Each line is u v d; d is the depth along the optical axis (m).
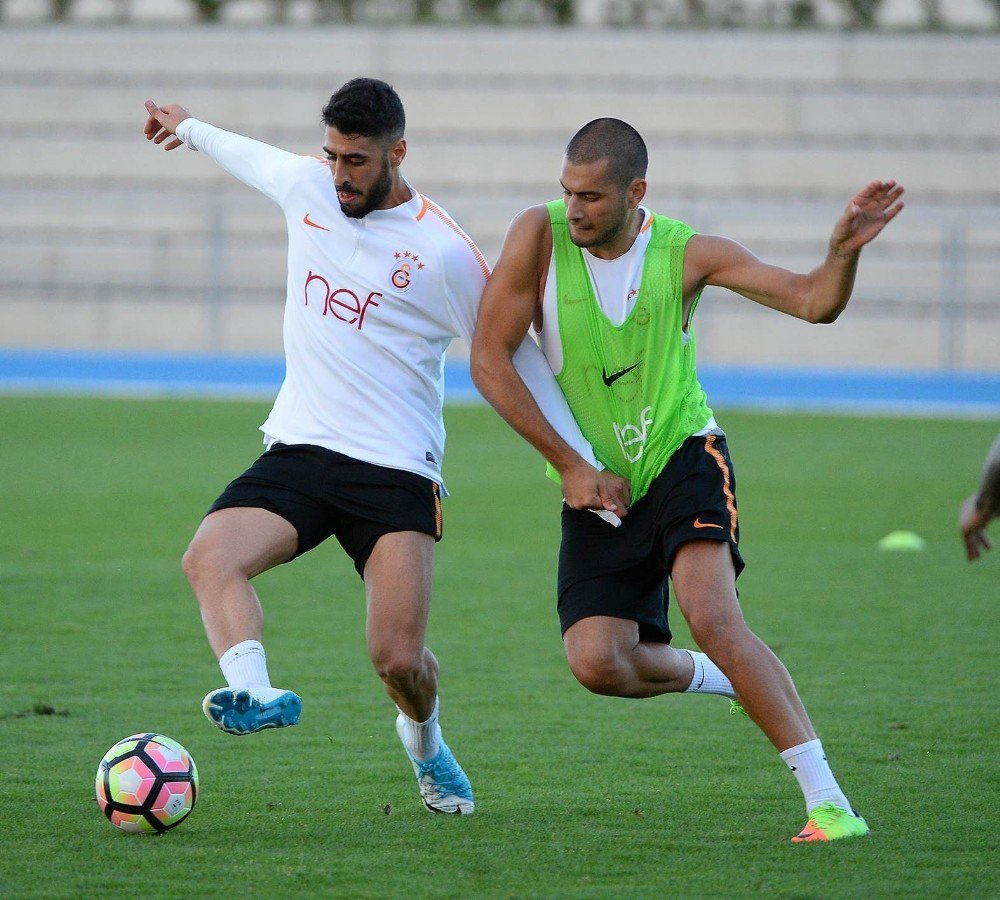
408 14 104.50
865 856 12.58
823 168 92.56
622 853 12.79
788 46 95.50
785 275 13.72
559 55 96.88
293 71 97.25
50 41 96.94
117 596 26.27
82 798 14.53
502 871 12.21
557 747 17.00
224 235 92.50
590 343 14.38
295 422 14.45
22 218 93.88
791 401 74.00
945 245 88.00
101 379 79.38
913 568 29.86
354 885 11.78
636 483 14.45
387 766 16.12
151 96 96.12
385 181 14.09
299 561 31.12
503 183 93.94
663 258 14.29
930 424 63.75
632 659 14.75
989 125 93.06
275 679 20.47
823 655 22.00
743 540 33.38
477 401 72.38
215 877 11.98
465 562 30.59
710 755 16.62
